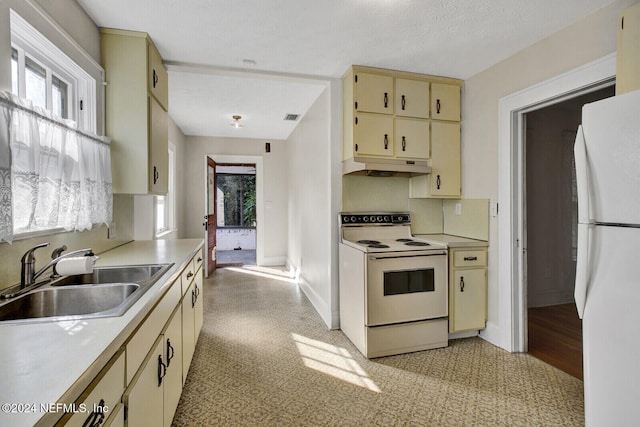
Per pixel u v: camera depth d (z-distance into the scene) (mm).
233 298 3924
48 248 1577
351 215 2980
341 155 2986
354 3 1856
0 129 1127
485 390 2006
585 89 2021
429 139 2904
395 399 1916
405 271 2484
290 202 5434
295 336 2820
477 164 2816
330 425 1696
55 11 1604
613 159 1392
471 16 1983
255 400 1901
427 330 2547
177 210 4789
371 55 2512
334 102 2967
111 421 857
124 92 2141
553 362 2352
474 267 2674
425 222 3258
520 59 2418
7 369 697
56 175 1498
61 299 1330
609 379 1394
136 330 1064
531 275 3652
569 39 2070
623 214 1357
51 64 1695
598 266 1453
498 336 2605
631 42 1582
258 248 5895
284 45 2354
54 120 1474
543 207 3674
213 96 3520
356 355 2469
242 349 2559
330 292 3004
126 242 2666
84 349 791
